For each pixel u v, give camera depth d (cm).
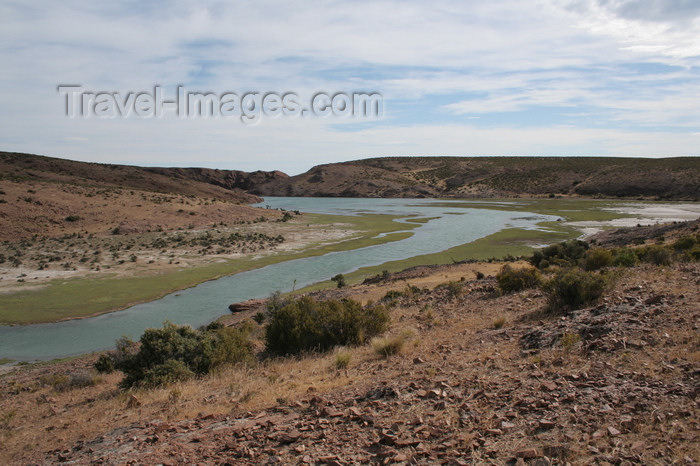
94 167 15788
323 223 8562
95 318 2906
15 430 865
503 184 18300
